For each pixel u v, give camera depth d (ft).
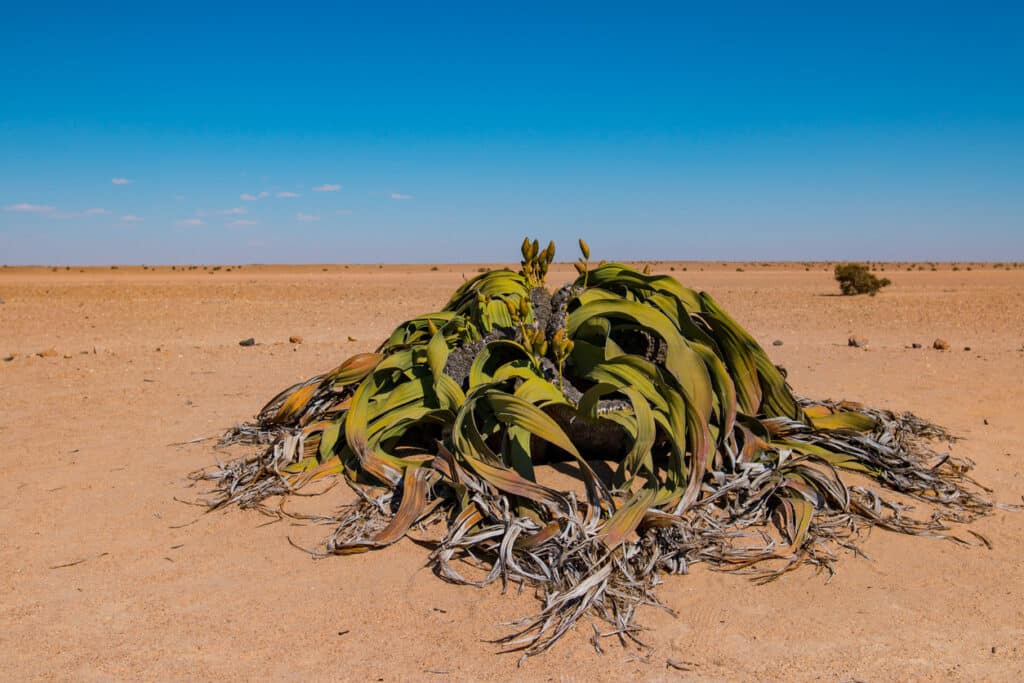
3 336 46.37
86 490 16.30
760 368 16.99
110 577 12.23
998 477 17.15
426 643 10.27
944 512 14.79
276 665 9.75
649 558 12.23
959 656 9.95
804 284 142.41
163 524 14.39
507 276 18.51
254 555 12.99
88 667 9.70
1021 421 22.11
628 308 16.03
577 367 16.39
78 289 107.14
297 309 70.69
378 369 16.58
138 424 22.12
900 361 33.06
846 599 11.41
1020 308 68.85
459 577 11.78
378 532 13.41
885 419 19.38
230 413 23.56
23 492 16.17
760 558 12.42
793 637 10.37
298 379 29.37
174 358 34.83
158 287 115.75
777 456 15.53
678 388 14.62
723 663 9.77
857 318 60.64
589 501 13.19
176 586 11.91
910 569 12.41
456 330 17.62
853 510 14.42
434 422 16.55
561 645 10.21
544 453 15.84
